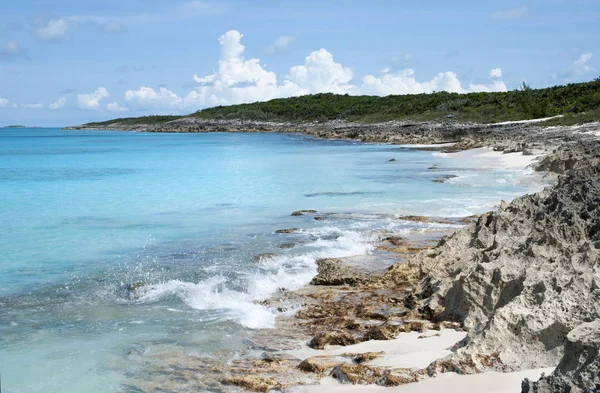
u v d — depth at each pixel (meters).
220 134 133.25
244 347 8.79
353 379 7.03
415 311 9.91
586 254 8.10
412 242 15.55
